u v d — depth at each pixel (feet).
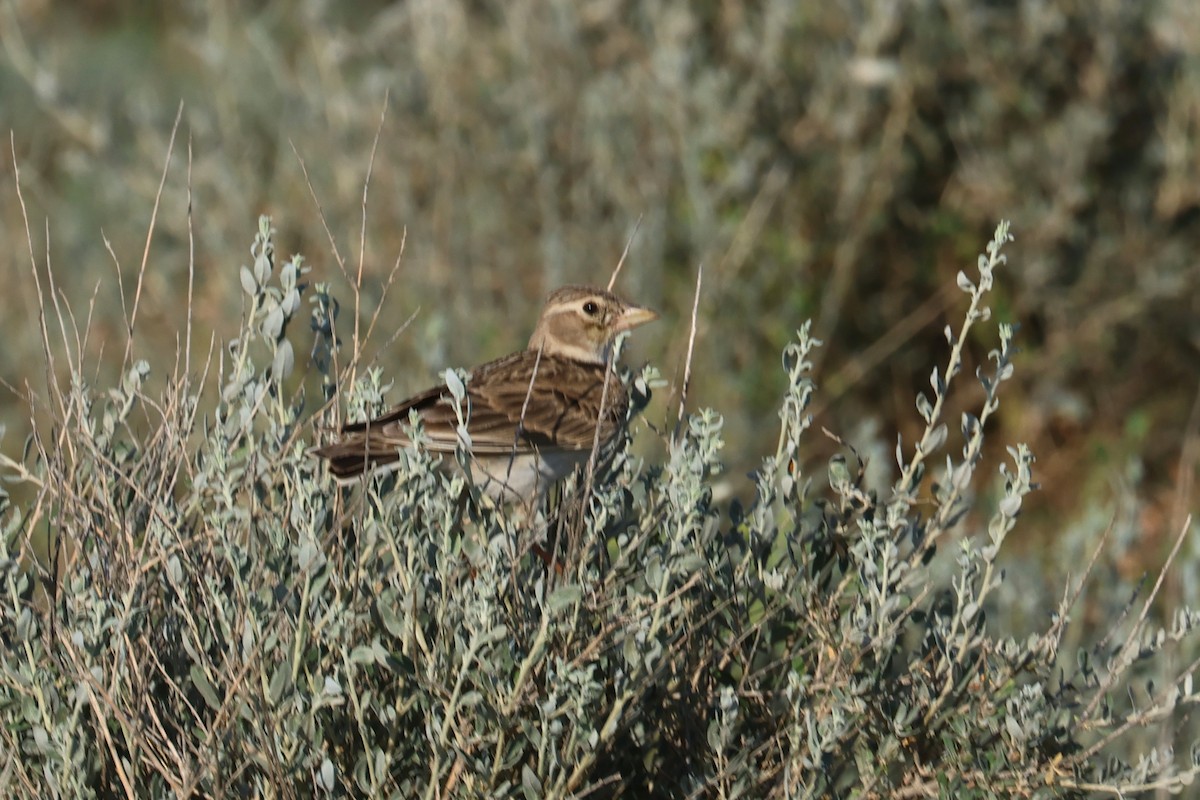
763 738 26.30
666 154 57.88
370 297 53.78
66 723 22.95
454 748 23.31
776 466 26.40
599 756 24.67
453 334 55.42
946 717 25.98
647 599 23.90
